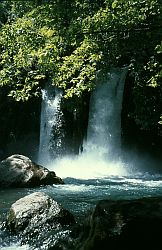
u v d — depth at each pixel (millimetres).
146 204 6020
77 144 22828
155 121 20094
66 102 21953
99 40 10430
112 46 11367
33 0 12453
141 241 5645
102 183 15164
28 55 10625
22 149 23031
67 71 10367
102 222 5863
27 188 13133
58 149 23016
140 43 11711
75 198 11602
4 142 22500
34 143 23172
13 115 22359
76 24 10039
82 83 10422
